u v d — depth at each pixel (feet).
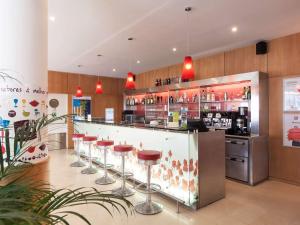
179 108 22.44
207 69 19.12
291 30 13.16
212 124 18.54
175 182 10.78
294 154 13.66
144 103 27.17
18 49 6.77
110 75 29.50
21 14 6.81
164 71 24.08
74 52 17.88
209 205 10.47
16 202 3.27
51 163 18.93
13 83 6.71
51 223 3.28
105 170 14.12
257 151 13.92
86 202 3.98
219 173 11.09
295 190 12.60
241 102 16.89
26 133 4.99
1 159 4.26
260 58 15.37
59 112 26.63
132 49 17.10
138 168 13.20
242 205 10.50
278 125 14.42
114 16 11.24
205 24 12.22
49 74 25.68
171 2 9.78
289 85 13.85
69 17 11.32
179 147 10.58
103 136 17.48
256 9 10.44
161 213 9.66
